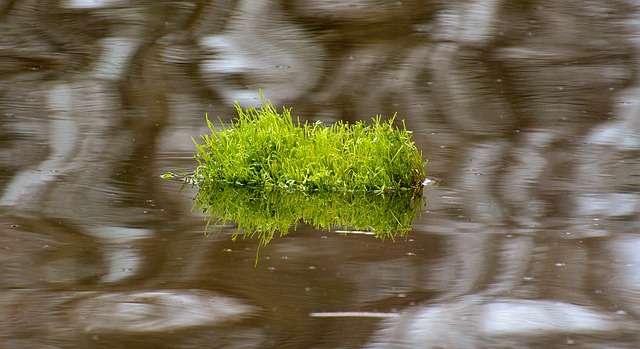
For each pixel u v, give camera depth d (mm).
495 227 18188
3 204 19453
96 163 23453
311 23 41406
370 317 13453
